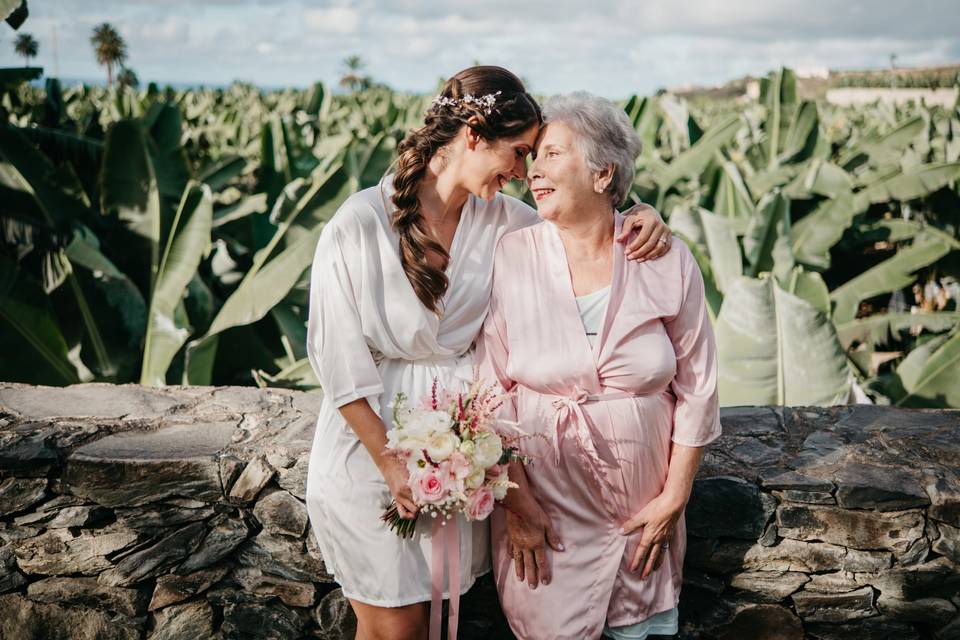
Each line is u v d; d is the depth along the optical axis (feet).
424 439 6.06
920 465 7.75
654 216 6.96
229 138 60.44
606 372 6.79
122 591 8.02
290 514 7.75
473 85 6.45
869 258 38.63
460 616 8.10
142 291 21.48
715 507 7.65
